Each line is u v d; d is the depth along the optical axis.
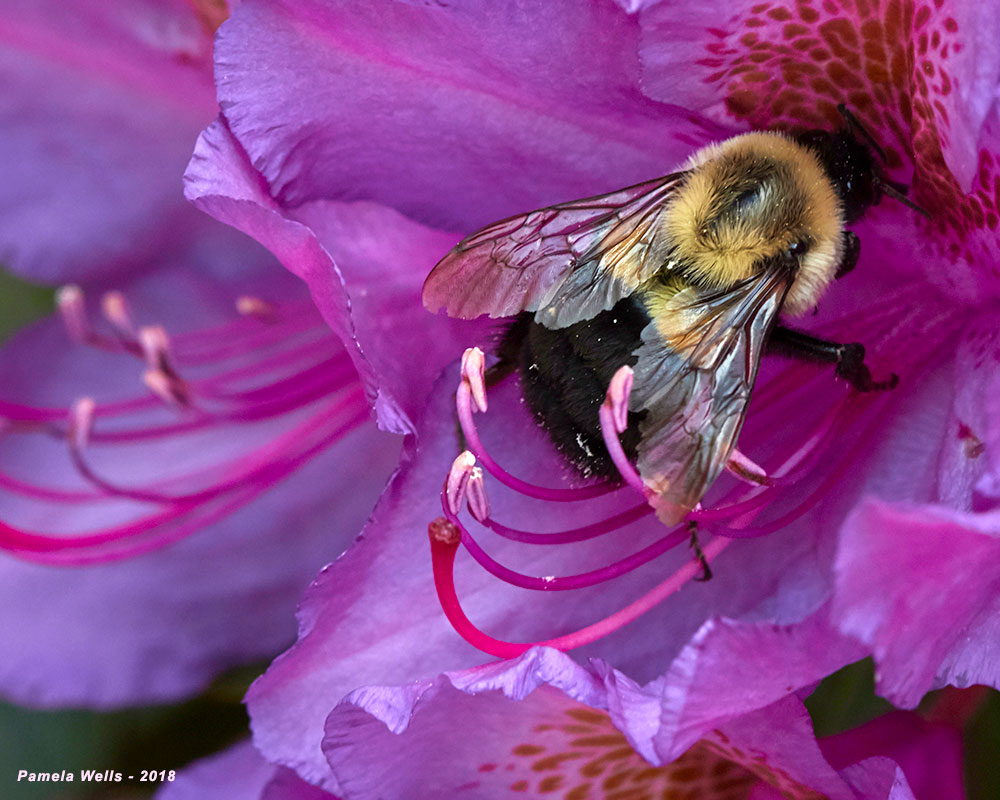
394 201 0.11
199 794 0.12
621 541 0.11
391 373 0.11
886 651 0.09
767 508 0.11
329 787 0.10
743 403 0.10
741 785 0.11
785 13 0.10
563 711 0.10
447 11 0.10
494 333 0.11
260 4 0.10
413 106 0.11
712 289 0.10
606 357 0.10
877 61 0.10
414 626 0.10
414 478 0.11
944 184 0.10
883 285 0.11
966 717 0.11
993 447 0.10
